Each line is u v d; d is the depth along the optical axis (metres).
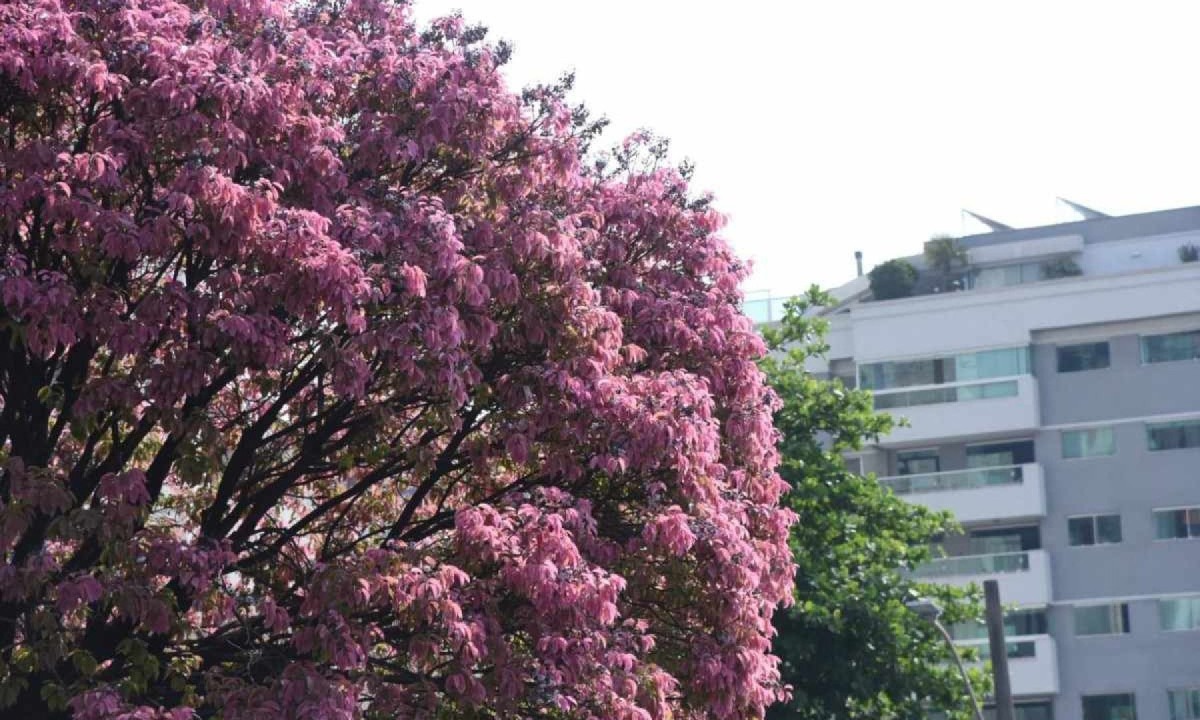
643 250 19.89
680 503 17.81
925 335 66.00
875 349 66.75
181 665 16.94
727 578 17.56
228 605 15.46
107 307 14.98
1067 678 62.31
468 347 17.03
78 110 15.66
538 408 17.08
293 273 15.07
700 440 17.38
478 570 16.72
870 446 66.19
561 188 19.02
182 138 15.11
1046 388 64.56
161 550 15.25
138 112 15.16
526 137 18.31
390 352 16.05
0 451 16.53
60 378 16.16
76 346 16.03
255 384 18.00
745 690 17.88
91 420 15.63
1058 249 69.31
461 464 18.25
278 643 16.80
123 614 15.10
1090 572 62.78
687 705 18.50
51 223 15.17
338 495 19.36
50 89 14.96
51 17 14.75
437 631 15.80
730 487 19.67
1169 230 69.38
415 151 17.03
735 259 20.22
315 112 17.03
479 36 18.84
